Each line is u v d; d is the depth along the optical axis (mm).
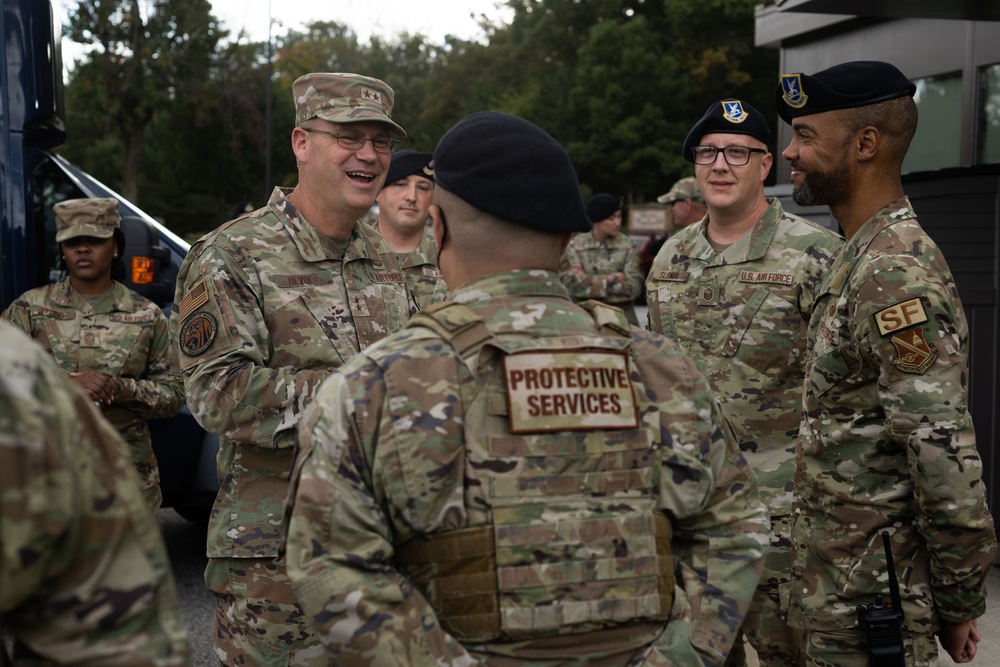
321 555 1380
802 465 2254
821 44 7742
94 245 3891
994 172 4273
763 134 3119
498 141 1481
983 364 4332
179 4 33094
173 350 3930
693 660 1445
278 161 40094
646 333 1584
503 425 1397
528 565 1358
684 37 35281
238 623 2402
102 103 32500
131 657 1004
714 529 1553
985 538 1992
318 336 2447
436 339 1432
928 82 6887
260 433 2299
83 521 998
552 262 1532
